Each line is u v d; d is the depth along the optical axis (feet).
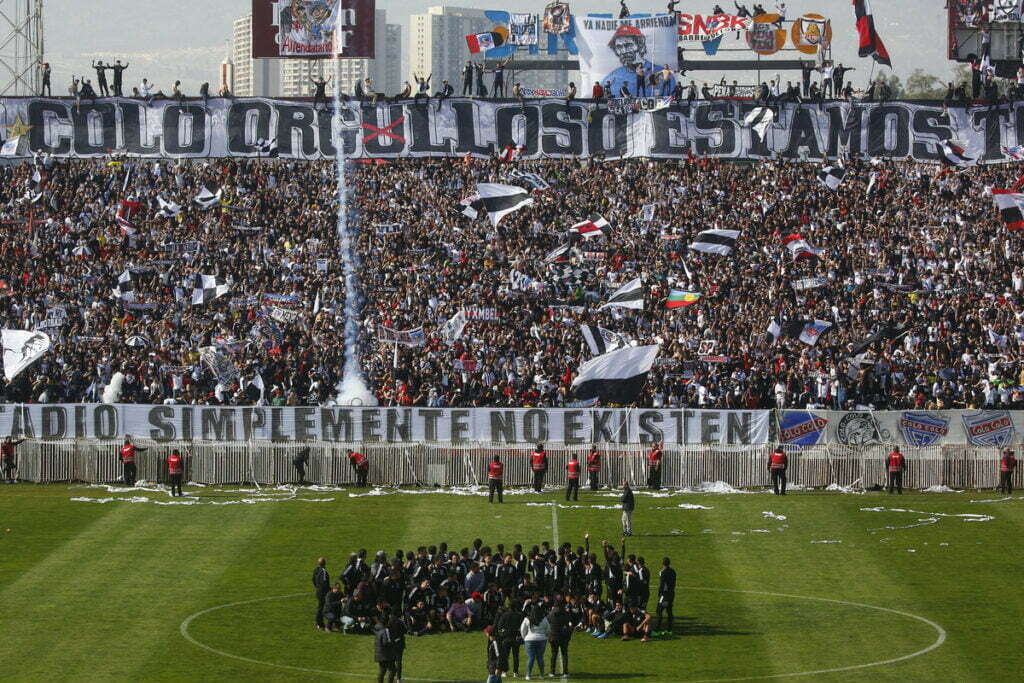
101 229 370.32
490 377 304.09
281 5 432.25
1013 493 264.93
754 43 447.83
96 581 192.75
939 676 152.76
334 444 269.23
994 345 321.73
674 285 345.51
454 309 334.24
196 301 335.67
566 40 449.06
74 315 331.36
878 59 425.28
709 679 152.05
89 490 261.65
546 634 153.48
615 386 274.77
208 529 225.76
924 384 304.71
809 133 404.77
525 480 269.44
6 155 401.49
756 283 346.33
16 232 369.30
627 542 218.38
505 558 183.11
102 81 408.67
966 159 400.47
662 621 176.35
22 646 162.09
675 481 269.23
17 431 275.59
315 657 159.12
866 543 219.20
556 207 385.70
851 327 328.29
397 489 264.72
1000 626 173.27
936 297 343.05
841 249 365.20
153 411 274.77
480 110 409.08
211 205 379.14
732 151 404.98
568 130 408.46
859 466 269.85
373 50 433.07
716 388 299.17
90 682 148.56
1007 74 452.35
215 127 404.16
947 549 215.51
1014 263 357.00
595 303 339.57
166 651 160.66
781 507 248.32
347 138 406.62
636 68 446.19
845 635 169.48
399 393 295.07
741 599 186.70
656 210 381.81
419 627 172.35
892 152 403.13
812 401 298.35
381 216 380.78
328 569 199.82
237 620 174.50
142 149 403.54
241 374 301.43
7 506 244.22
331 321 329.52
